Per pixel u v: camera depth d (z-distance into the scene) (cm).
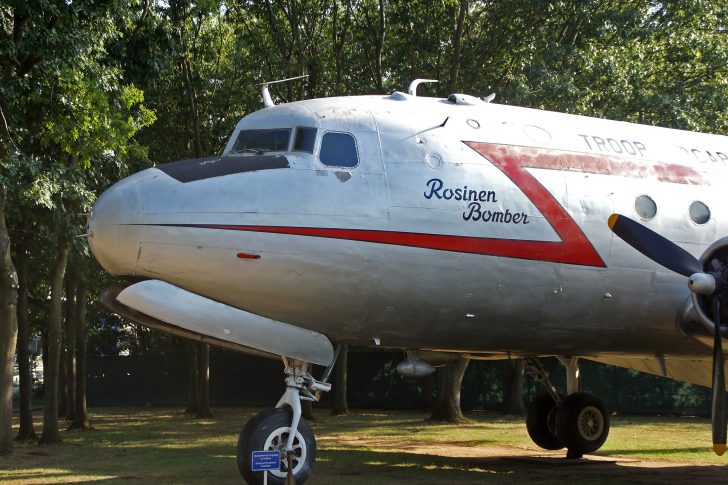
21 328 2127
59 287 1986
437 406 2405
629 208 1074
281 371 3488
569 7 2300
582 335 1103
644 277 1073
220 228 916
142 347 4034
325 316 977
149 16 1892
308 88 2716
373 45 2728
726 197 1138
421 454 1513
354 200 959
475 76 2512
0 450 1614
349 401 3238
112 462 1451
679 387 2614
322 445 1716
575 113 2173
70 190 1656
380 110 1041
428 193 984
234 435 2055
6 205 1755
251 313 960
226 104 2842
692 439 1838
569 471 1247
